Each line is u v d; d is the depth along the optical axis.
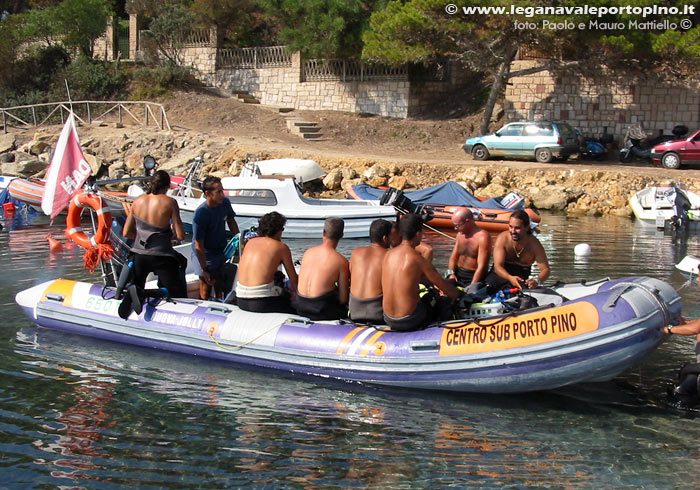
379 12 26.28
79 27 35.41
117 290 8.12
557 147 24.08
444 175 23.44
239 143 26.78
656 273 11.89
